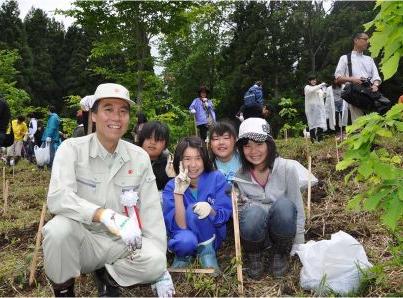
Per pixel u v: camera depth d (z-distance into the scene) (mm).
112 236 2992
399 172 2320
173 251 3398
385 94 19969
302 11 26969
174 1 10102
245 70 26609
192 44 26234
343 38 24359
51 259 2725
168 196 3490
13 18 34625
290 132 17328
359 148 2283
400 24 1999
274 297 3039
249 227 3219
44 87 33969
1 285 3539
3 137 6594
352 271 2971
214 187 3488
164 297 2982
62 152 2939
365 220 4016
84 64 34062
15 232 4785
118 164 3000
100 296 3107
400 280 3000
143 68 11078
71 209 2711
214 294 3109
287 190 3537
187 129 11219
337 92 9852
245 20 28703
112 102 2875
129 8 10008
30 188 7449
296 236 3490
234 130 3893
